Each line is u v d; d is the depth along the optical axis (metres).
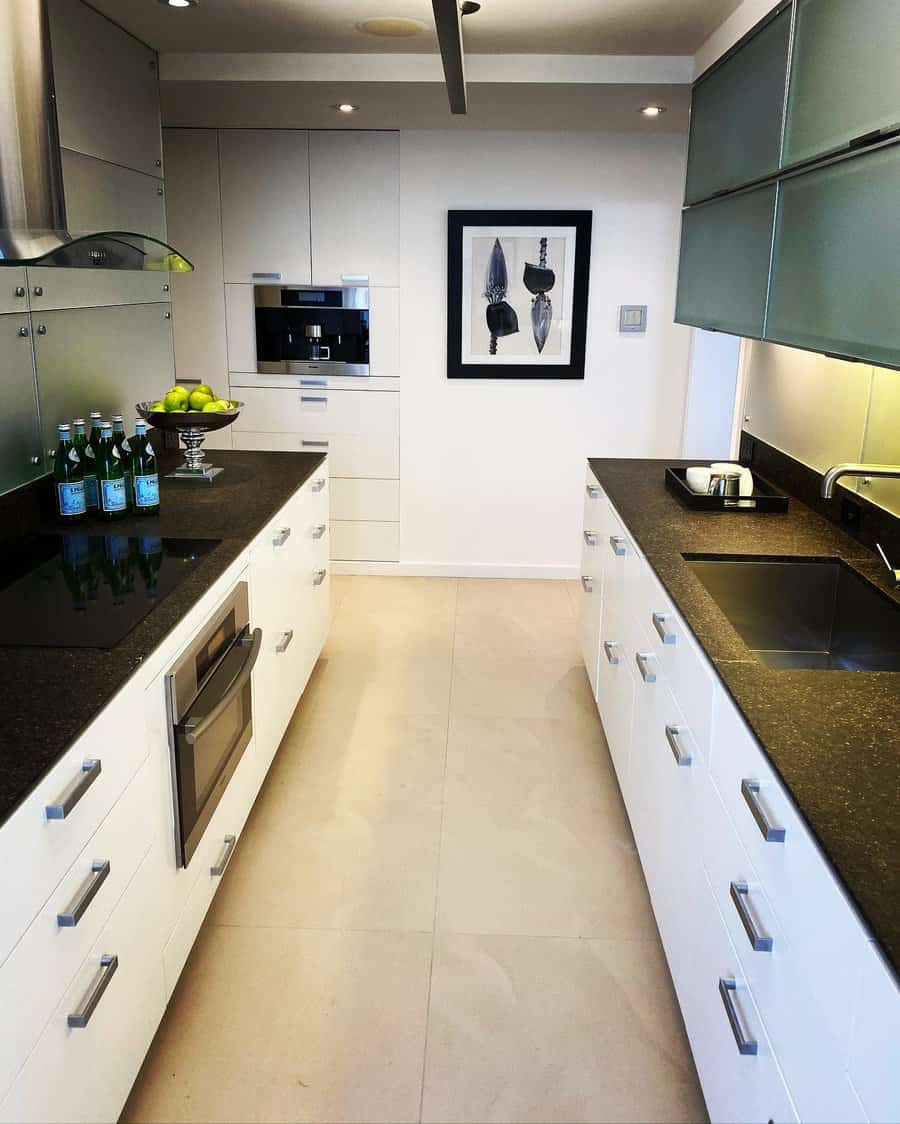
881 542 2.58
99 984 1.60
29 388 2.76
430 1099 1.97
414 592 5.24
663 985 2.31
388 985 2.29
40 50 1.95
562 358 5.18
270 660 2.98
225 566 2.44
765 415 3.69
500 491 5.40
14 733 1.51
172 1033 2.13
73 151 2.97
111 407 3.32
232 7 3.13
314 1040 2.12
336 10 3.17
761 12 2.84
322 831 2.95
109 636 1.95
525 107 4.25
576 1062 2.07
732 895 1.63
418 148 4.94
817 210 2.20
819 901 1.25
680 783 2.10
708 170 3.27
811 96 2.26
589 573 3.86
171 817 2.03
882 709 1.64
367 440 5.34
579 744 3.53
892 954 1.03
